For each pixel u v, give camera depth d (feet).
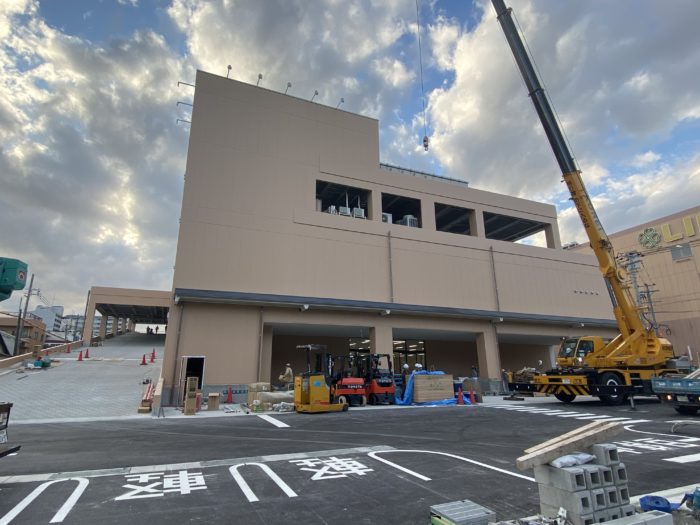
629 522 13.21
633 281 116.98
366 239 83.97
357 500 18.83
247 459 26.71
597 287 110.63
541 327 98.12
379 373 68.18
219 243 70.59
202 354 64.75
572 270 108.06
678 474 23.20
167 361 62.54
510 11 61.87
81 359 95.20
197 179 72.08
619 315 63.57
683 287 124.98
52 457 27.35
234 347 67.00
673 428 36.86
